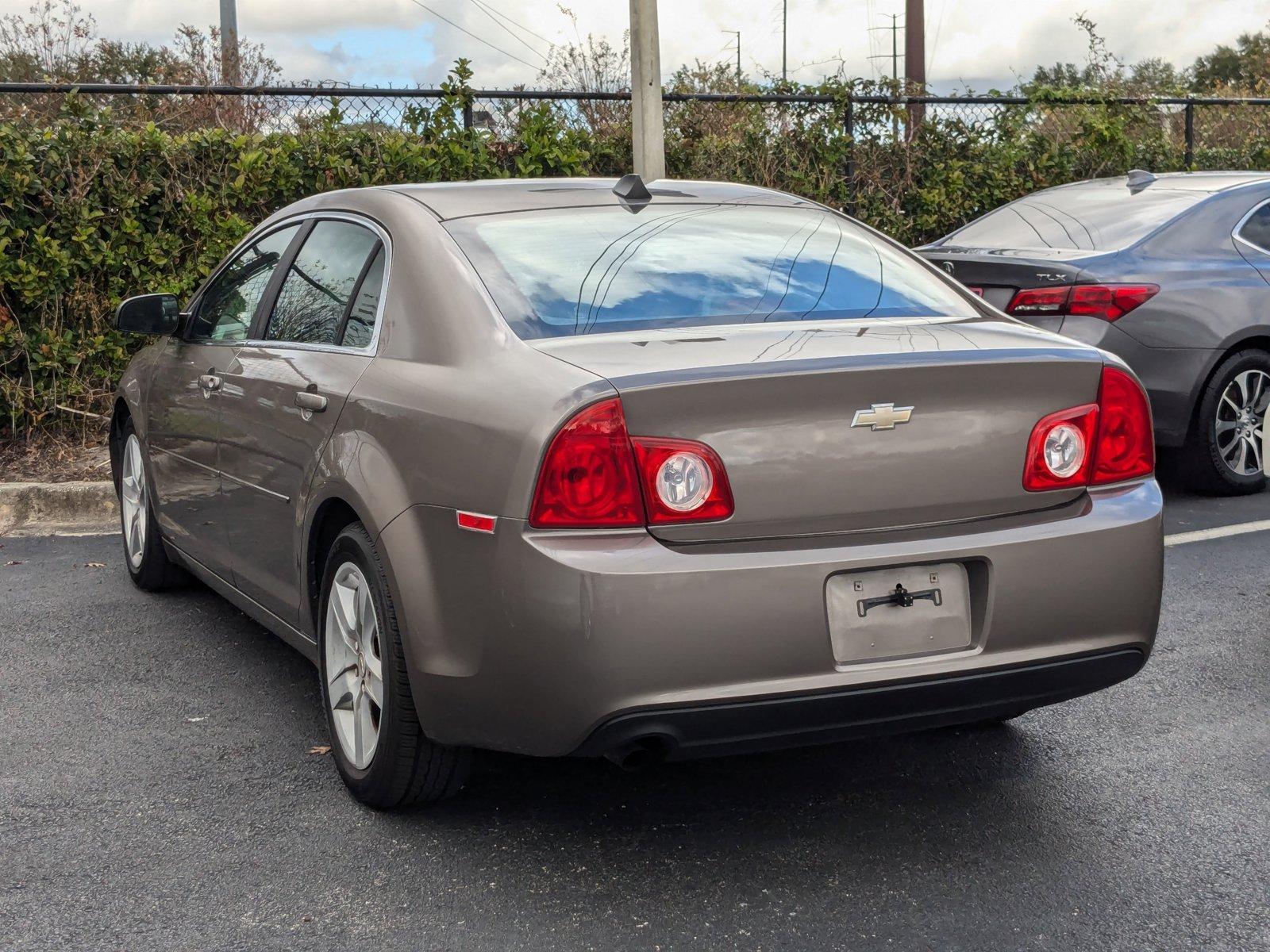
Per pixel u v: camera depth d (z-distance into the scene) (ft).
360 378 11.47
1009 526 10.13
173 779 12.26
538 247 11.75
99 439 27.63
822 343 10.21
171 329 16.38
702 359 9.68
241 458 13.87
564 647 9.20
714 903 9.84
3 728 13.61
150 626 17.25
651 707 9.18
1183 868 10.32
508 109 31.99
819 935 9.35
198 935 9.41
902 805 11.57
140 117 29.32
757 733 9.52
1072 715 13.76
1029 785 11.98
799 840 10.88
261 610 14.23
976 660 9.93
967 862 10.45
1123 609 10.42
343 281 12.78
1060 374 10.36
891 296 12.07
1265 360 24.00
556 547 9.27
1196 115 43.37
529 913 9.71
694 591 9.18
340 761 11.77
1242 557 20.07
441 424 10.16
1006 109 38.11
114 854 10.71
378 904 9.84
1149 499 10.68
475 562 9.68
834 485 9.66
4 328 26.84
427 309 11.15
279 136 29.25
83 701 14.44
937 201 36.83
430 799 11.25
